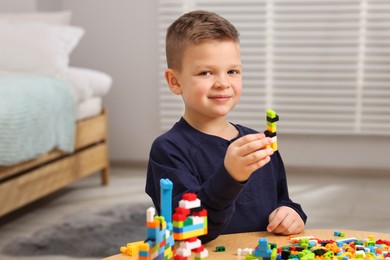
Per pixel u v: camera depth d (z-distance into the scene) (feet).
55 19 11.69
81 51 13.23
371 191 11.05
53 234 8.63
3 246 8.23
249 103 12.35
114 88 13.17
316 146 12.37
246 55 12.24
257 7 12.07
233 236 3.65
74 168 10.57
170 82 3.97
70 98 10.09
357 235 3.67
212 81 3.63
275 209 3.98
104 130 11.71
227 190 3.15
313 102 12.10
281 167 4.27
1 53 10.61
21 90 8.95
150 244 2.67
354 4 11.73
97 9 13.05
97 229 8.83
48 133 9.39
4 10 12.66
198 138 3.91
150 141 13.17
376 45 11.77
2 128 8.18
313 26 11.92
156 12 12.78
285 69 12.11
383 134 11.91
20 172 9.29
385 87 11.81
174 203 3.50
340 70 11.94
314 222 9.15
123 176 12.51
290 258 3.08
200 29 3.63
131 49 13.00
